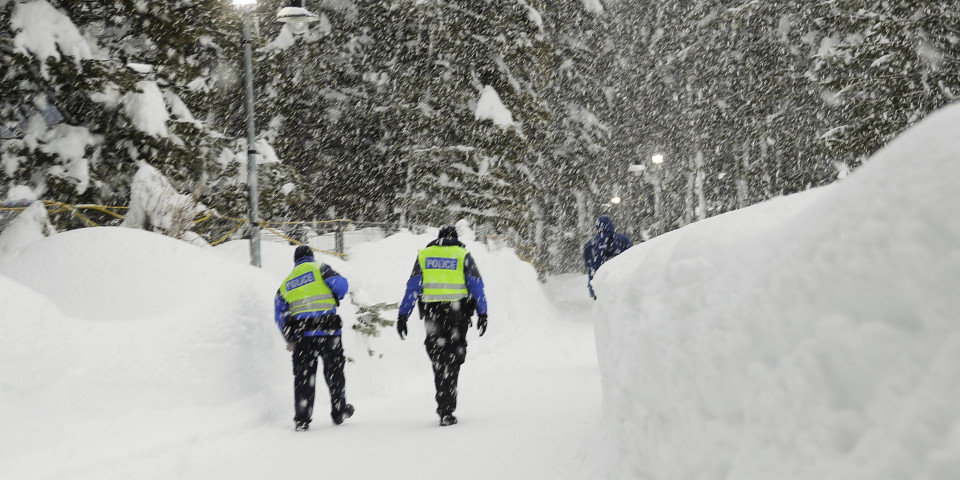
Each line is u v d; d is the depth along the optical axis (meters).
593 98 31.75
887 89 20.83
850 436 1.32
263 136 24.44
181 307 7.27
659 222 35.88
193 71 17.17
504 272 18.16
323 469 5.29
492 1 25.45
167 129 15.58
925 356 1.19
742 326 1.86
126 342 6.59
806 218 1.73
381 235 21.44
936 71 20.92
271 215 19.94
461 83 24.52
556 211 34.69
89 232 7.95
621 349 3.16
